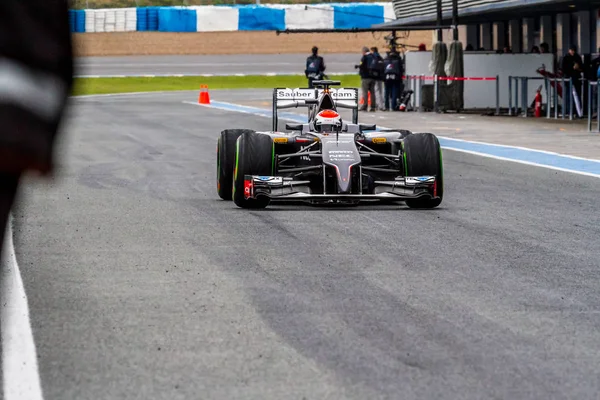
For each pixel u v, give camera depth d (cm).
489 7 11419
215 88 19475
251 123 10362
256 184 3922
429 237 3244
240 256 2861
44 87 511
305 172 4216
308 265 2706
